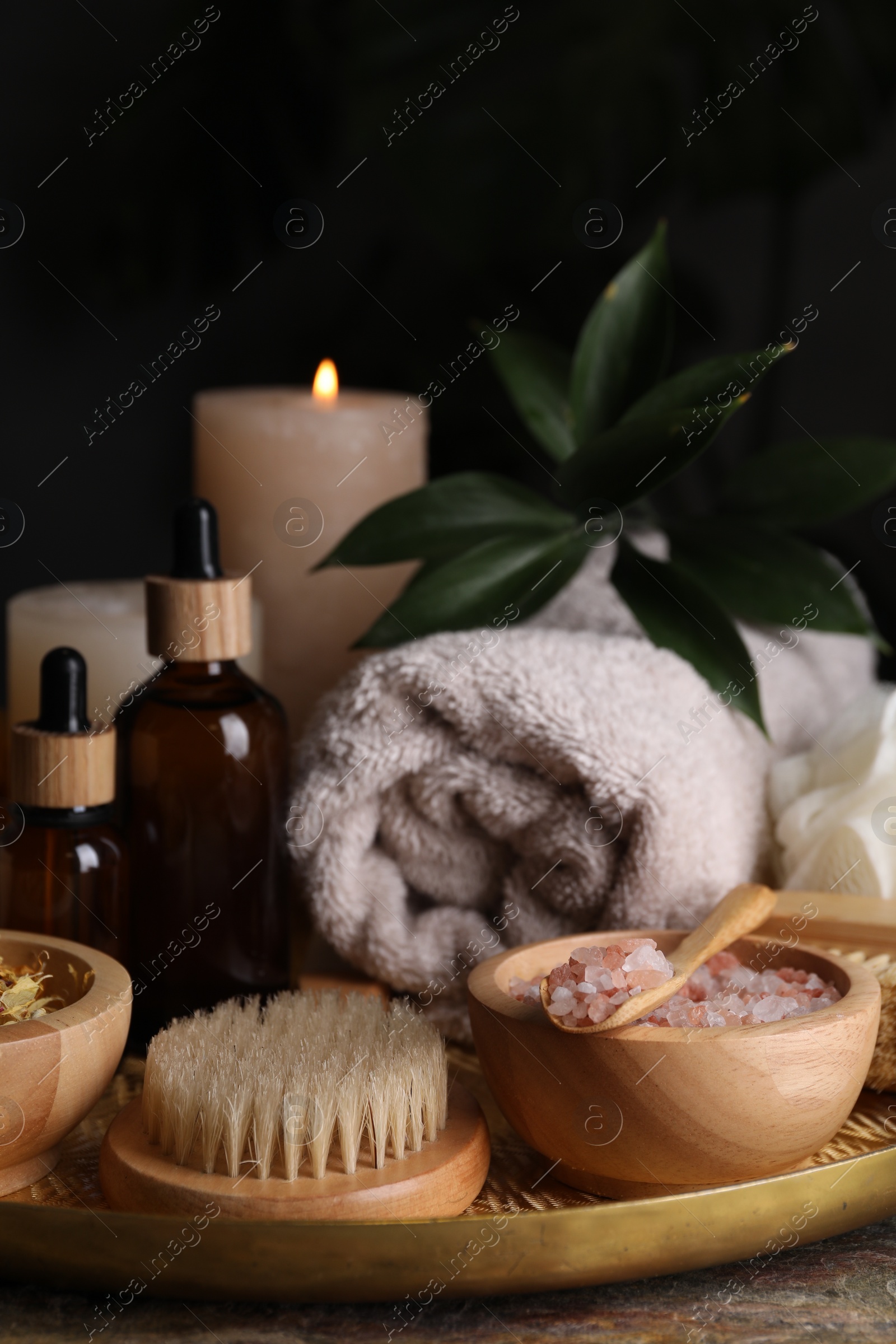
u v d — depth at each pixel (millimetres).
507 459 1005
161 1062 402
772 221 1093
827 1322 368
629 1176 391
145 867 520
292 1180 373
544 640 539
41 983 442
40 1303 373
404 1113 385
